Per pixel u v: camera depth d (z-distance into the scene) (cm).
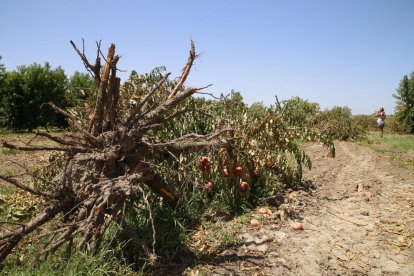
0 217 477
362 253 407
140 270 346
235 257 389
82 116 562
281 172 625
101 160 374
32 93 2061
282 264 377
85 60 366
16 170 746
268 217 500
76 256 320
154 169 484
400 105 2286
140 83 579
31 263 314
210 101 685
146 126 421
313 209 550
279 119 610
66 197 363
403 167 891
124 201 358
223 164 534
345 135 1606
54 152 548
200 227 461
